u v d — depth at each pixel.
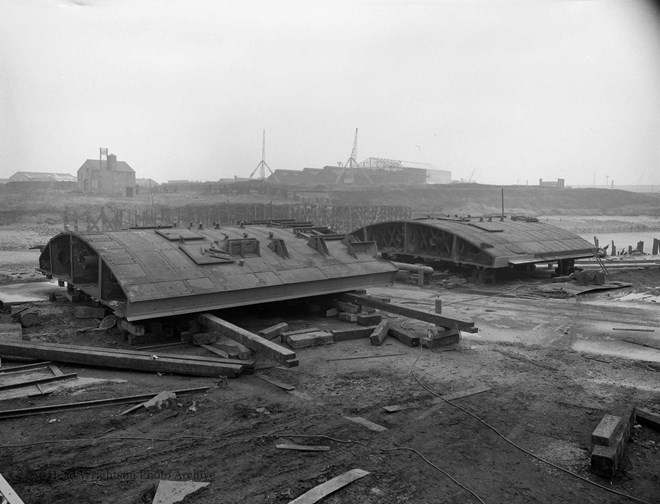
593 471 5.80
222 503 5.05
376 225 24.50
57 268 15.16
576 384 8.74
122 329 10.66
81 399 7.57
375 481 5.54
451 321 10.55
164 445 6.23
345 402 7.74
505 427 6.98
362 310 13.29
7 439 6.32
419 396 8.05
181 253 11.87
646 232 60.56
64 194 60.84
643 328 12.77
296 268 12.66
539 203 91.44
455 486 5.50
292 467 5.79
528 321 13.59
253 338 8.98
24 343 9.34
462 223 22.52
